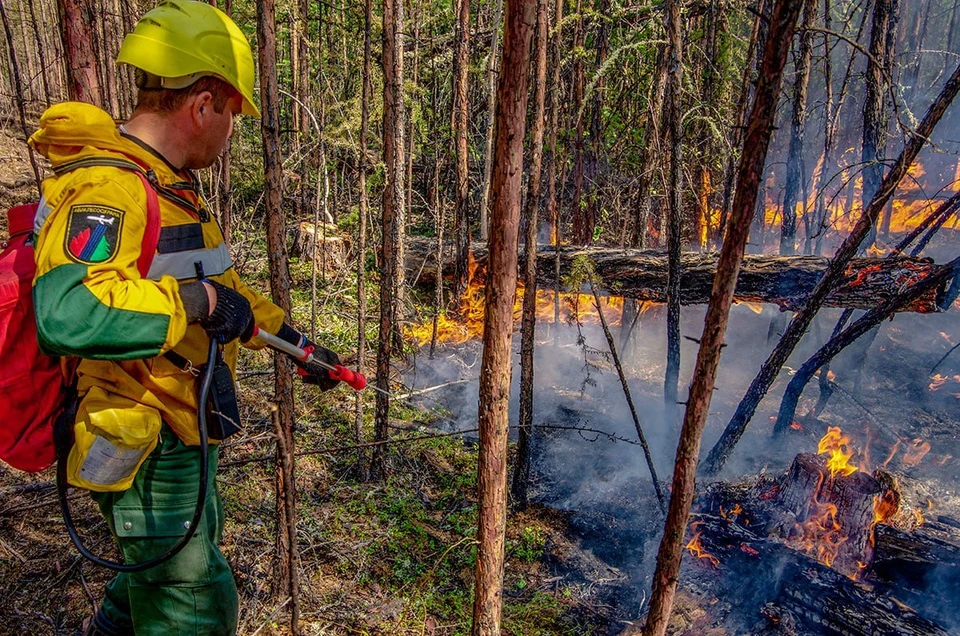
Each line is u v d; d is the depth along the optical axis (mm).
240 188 7797
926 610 3004
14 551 3084
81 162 1498
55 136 1495
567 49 6645
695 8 6223
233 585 1914
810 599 2914
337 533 3641
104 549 3170
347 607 3088
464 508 4102
